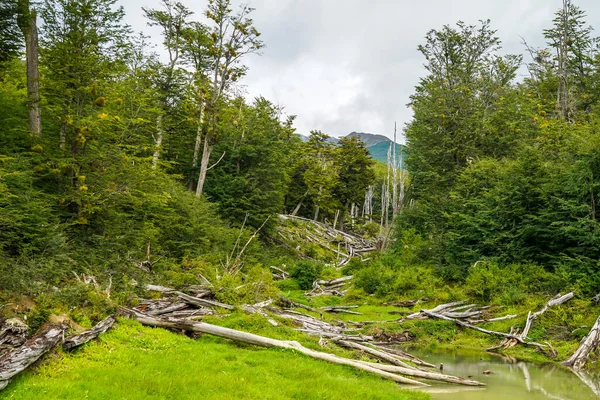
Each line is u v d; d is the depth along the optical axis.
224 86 36.50
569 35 37.84
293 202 63.00
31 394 6.79
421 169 39.56
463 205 29.72
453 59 41.66
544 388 11.61
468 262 26.03
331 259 45.03
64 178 20.05
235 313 15.05
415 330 18.80
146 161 23.70
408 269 27.19
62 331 9.12
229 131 40.62
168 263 20.84
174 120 38.97
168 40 37.97
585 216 20.30
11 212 14.62
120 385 7.70
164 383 7.99
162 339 11.18
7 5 19.38
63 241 15.84
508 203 24.58
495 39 40.69
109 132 21.88
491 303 20.59
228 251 29.94
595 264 19.22
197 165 39.56
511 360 15.32
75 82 20.05
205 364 9.73
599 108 31.11
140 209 24.14
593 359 14.32
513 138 36.81
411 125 42.88
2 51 21.61
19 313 9.43
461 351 16.80
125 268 16.33
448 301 21.91
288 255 40.44
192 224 27.61
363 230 71.69
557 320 17.33
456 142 38.06
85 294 11.80
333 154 67.44
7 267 11.87
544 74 42.03
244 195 38.22
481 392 11.10
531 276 20.89
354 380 10.40
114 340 10.23
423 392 10.40
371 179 67.94
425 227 33.59
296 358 11.46
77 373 8.05
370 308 23.12
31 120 20.11
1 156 16.33
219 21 34.75
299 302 22.55
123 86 23.91
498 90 41.16
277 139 48.62
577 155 22.69
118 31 21.88
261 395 8.20
